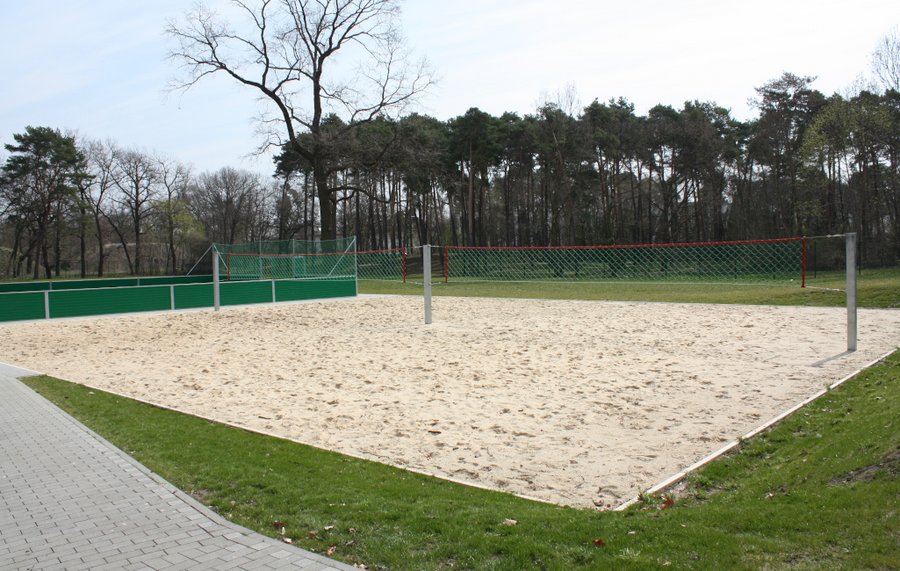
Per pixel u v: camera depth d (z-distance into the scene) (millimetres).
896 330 11547
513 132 45844
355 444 5906
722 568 2891
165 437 6043
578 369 9188
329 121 41156
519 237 52906
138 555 3473
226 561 3367
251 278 30906
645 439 5770
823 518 3256
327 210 34594
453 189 50781
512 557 3258
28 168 45125
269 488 4523
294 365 10445
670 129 41500
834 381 7711
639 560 3061
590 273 36469
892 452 3828
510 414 6824
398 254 43531
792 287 21484
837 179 36969
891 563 2688
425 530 3686
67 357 12195
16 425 6590
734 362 9250
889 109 32281
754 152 42281
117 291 19688
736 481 4527
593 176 43375
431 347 11820
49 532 3826
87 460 5324
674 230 46906
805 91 39188
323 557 3387
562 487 4664
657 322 14195
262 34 32188
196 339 14234
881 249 32781
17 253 53000
